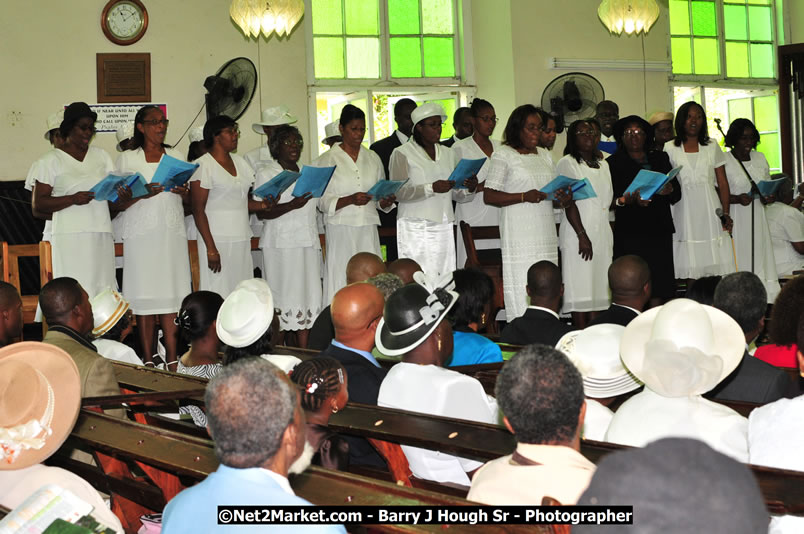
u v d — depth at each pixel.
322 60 10.12
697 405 2.27
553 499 1.64
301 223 6.52
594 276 6.64
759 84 11.80
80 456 3.13
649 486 0.86
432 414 2.49
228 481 1.51
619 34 10.73
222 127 6.22
